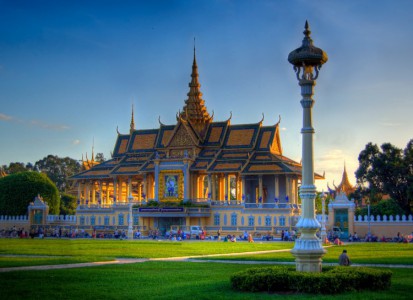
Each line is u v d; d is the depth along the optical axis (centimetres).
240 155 15600
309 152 3941
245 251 7462
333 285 3397
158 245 8894
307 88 4003
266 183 15662
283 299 3222
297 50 4012
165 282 3997
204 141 16512
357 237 11600
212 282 3966
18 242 9912
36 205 16075
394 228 12075
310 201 3897
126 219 15788
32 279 4094
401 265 5250
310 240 3841
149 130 17838
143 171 16212
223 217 14800
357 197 14050
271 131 16062
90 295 3431
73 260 5616
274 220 14225
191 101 17200
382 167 13562
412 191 12850
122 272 4581
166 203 15462
